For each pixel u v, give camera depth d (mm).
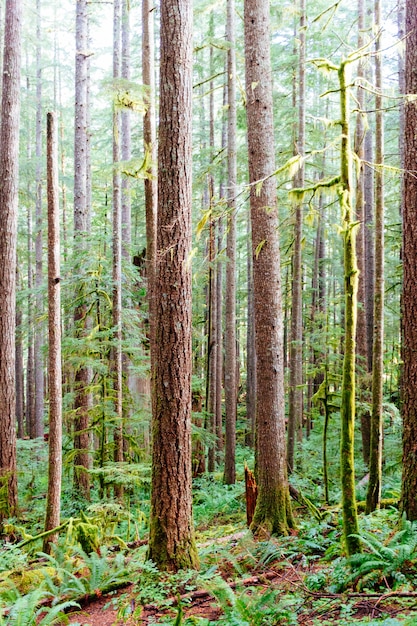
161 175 6336
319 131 13633
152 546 6379
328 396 9648
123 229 16141
